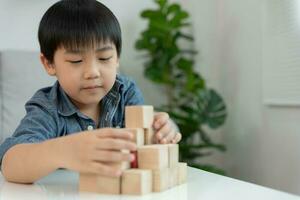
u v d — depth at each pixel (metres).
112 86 0.88
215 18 2.52
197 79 2.33
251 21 2.16
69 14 0.77
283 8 1.90
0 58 1.82
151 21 2.33
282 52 1.90
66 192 0.52
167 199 0.48
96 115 0.94
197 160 2.52
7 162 0.61
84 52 0.75
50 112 0.85
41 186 0.57
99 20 0.77
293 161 1.82
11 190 0.55
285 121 1.89
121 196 0.50
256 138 2.13
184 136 2.21
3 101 1.78
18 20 2.13
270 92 1.99
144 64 2.48
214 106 2.20
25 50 2.00
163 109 2.36
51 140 0.59
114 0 2.39
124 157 0.50
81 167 0.52
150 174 0.52
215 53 2.52
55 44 0.78
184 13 2.35
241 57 2.27
